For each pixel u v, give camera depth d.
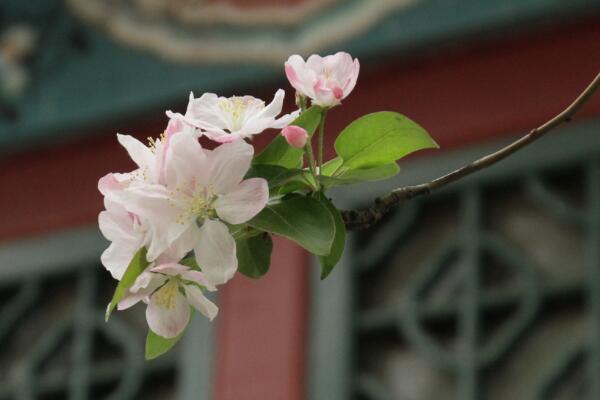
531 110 9.55
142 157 2.75
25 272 10.87
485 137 9.59
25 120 10.99
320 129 2.94
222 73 10.40
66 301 10.73
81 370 10.38
